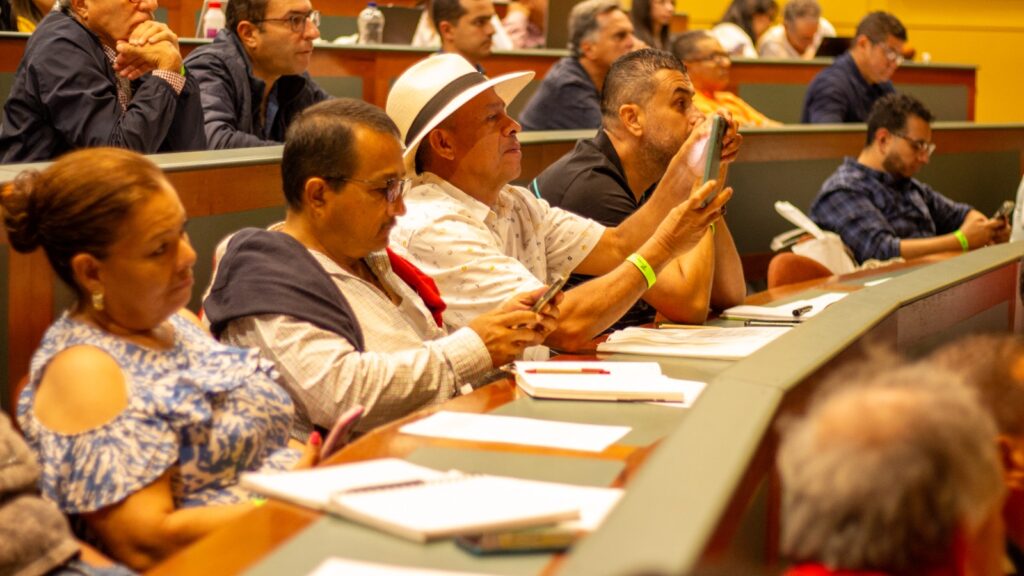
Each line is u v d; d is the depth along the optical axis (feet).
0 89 18.07
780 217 19.47
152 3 12.83
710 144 9.92
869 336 7.88
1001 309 11.52
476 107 10.18
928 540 4.15
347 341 8.16
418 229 9.86
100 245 6.52
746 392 5.75
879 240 18.10
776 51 32.07
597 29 20.95
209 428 6.77
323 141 8.36
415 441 6.72
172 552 6.32
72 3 12.81
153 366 6.77
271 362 7.63
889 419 4.18
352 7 30.17
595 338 10.38
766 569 5.01
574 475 6.15
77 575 5.97
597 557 3.67
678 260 11.32
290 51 15.64
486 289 9.78
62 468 6.36
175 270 6.71
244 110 15.37
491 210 10.57
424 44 26.20
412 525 5.02
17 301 8.49
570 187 12.48
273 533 5.16
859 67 25.39
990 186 23.16
